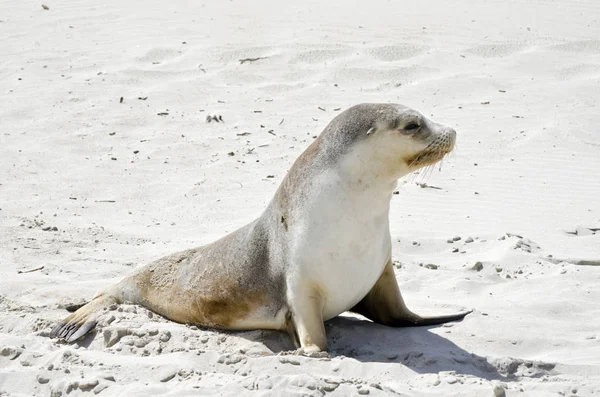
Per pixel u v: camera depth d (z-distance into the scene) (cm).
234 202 2275
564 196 2264
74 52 3656
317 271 1288
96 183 2436
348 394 1072
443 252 1888
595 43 3459
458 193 2286
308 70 3325
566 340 1345
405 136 1257
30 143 2745
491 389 1090
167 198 2327
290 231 1312
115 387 1124
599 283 1645
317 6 4097
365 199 1280
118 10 4216
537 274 1711
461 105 2959
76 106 3070
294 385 1086
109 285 1590
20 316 1516
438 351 1284
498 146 2619
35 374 1187
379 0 4169
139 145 2728
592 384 1143
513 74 3209
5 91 3244
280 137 2742
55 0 4459
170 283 1484
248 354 1276
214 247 1459
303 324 1288
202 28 3853
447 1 4100
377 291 1412
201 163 2570
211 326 1428
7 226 2080
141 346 1348
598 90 3031
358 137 1277
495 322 1407
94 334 1418
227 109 2992
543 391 1114
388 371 1180
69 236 2020
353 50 3472
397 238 1948
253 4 4184
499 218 2112
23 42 3812
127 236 2033
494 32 3619
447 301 1553
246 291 1370
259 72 3341
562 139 2641
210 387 1101
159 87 3222
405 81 3189
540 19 3772
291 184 1337
